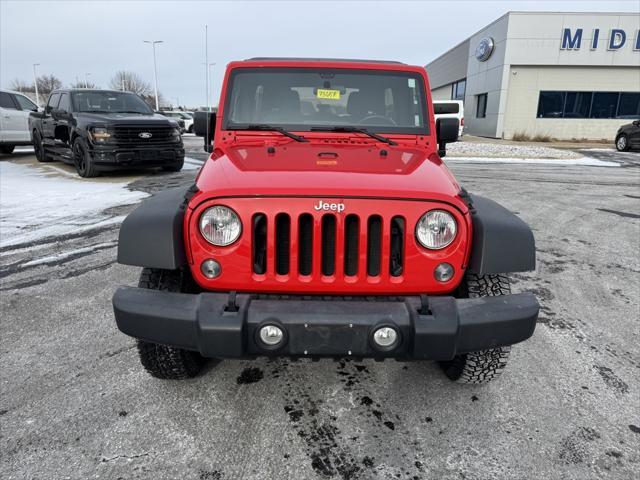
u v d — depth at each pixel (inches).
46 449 89.8
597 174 510.3
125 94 437.7
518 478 84.3
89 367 117.6
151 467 86.0
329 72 132.4
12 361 119.6
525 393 109.3
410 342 83.8
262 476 84.2
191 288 100.9
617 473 85.4
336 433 95.6
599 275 190.2
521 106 1058.1
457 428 97.3
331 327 82.0
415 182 91.6
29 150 660.7
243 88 131.3
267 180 89.7
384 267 87.2
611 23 983.6
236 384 111.9
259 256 89.1
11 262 193.8
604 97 1040.2
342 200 85.4
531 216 294.2
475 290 95.7
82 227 246.1
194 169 468.4
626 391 110.3
